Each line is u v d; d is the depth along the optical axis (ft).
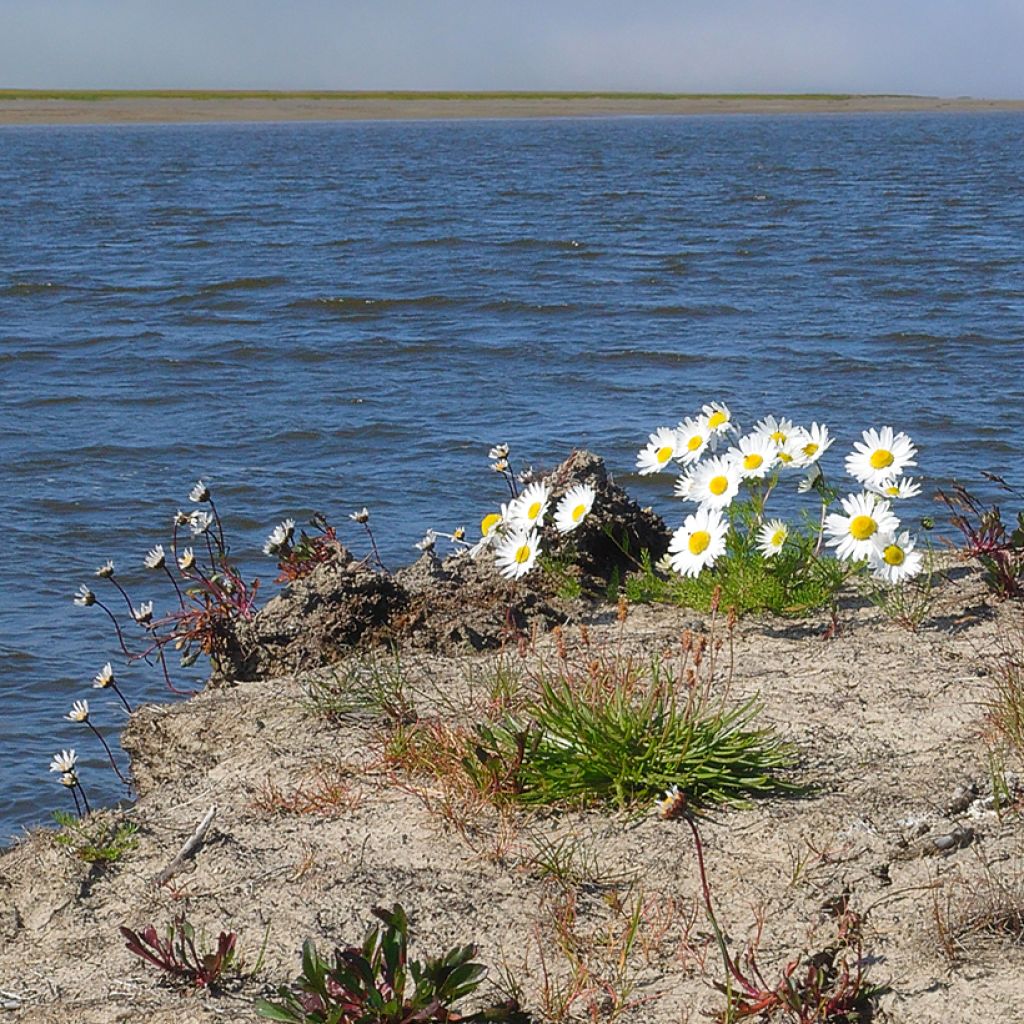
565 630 19.22
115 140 348.38
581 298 76.43
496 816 13.88
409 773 14.88
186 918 12.75
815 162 235.20
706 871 12.55
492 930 11.98
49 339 65.10
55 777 24.11
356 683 17.57
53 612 31.53
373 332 67.10
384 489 41.14
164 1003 11.50
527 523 19.16
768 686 16.47
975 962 10.70
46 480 41.93
